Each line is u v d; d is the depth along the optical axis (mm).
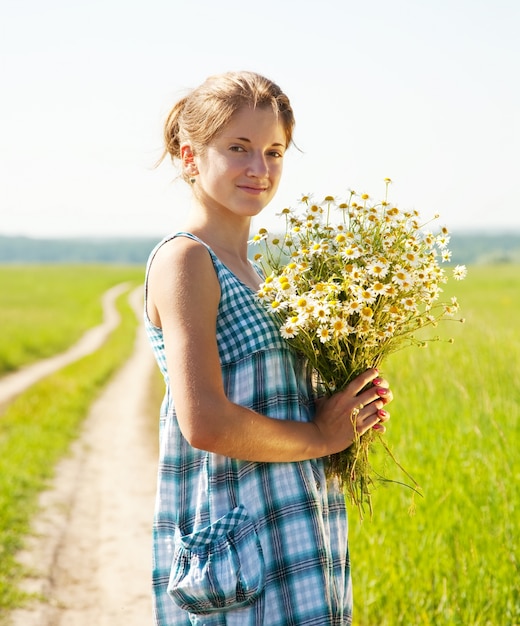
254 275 2352
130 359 24625
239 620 2027
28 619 5227
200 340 1984
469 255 138500
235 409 1973
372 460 5391
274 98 2201
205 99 2205
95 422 13391
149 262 2133
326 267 2225
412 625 3893
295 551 2053
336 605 2119
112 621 5293
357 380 2211
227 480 2064
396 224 2262
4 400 16047
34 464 9461
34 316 38594
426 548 4297
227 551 2000
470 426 5883
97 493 8602
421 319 2275
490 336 8945
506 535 4199
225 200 2197
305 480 2117
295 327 2078
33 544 6688
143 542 6918
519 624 3684
